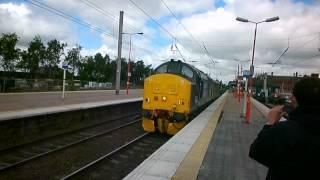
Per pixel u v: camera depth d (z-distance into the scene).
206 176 8.52
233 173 8.96
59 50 77.75
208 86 30.28
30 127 16.19
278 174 2.82
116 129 20.81
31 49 72.19
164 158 9.97
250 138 15.40
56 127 18.38
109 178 10.98
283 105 3.24
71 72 83.00
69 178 10.20
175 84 18.48
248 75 24.91
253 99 63.12
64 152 13.98
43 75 62.72
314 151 2.73
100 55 97.75
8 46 45.97
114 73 98.44
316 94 2.83
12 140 14.95
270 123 3.16
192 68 20.50
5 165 11.72
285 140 2.80
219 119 22.48
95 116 23.34
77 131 19.91
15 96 29.02
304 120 2.82
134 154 14.54
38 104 22.81
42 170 11.22
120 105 28.28
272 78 76.06
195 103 20.77
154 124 18.81
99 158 12.80
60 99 28.77
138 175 8.05
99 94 41.75
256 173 9.09
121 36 42.97
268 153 2.86
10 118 14.68
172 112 18.34
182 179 7.86
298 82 2.98
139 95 47.16
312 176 2.72
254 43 25.39
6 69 51.34
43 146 15.25
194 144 12.58
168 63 20.66
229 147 12.76
